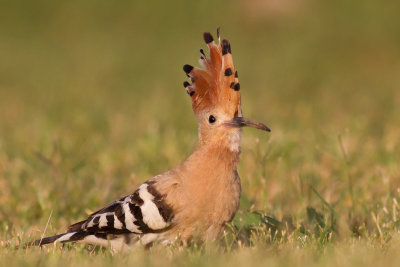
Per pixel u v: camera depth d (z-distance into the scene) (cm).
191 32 5766
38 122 2811
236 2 6103
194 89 1221
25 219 1564
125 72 4725
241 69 4684
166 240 1193
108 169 1950
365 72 4516
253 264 1046
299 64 4803
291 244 1196
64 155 1969
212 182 1171
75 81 4391
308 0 6031
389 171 1859
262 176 1598
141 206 1180
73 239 1234
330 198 1599
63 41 5644
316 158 2075
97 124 2798
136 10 6150
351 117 2692
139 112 3106
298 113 2941
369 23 5562
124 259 1127
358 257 1074
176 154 2048
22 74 4606
